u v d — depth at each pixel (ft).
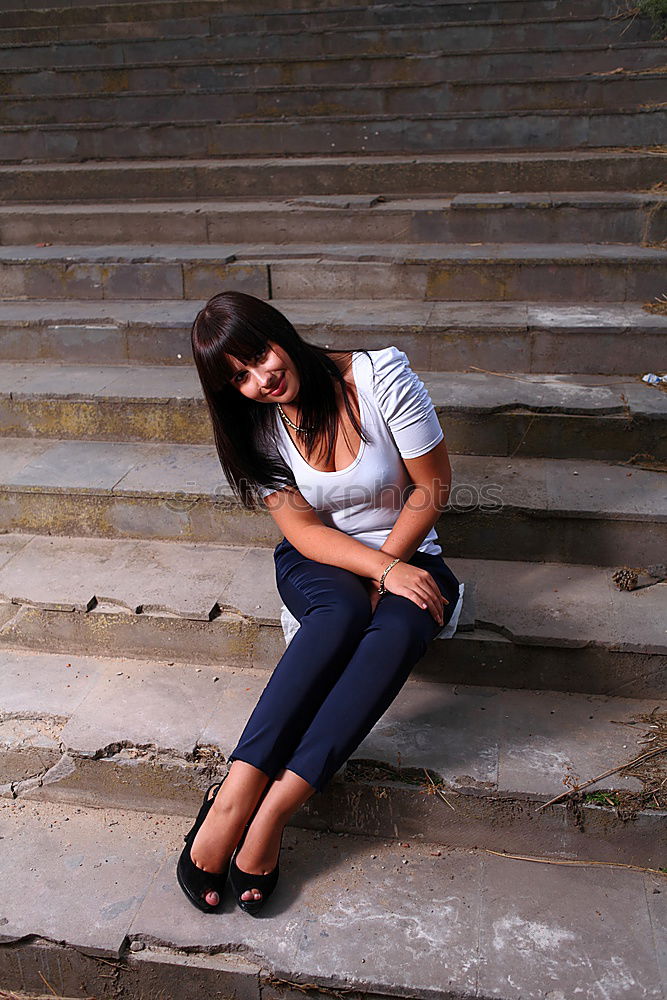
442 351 11.92
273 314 7.18
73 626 9.48
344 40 17.71
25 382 12.12
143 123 16.87
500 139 15.84
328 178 15.55
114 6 19.72
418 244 14.26
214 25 19.04
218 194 15.96
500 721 8.34
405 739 8.10
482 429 10.65
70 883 7.52
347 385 7.54
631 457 10.45
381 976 6.63
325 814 7.95
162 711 8.61
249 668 9.29
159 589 9.49
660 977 6.56
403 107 16.51
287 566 8.01
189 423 11.48
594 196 14.16
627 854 7.57
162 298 13.94
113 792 8.32
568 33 16.75
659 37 16.29
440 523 9.83
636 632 8.52
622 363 11.57
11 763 8.46
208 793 7.57
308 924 7.06
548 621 8.71
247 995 6.88
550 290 12.89
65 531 10.75
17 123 17.87
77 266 13.94
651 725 8.25
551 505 9.54
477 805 7.63
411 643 7.06
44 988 7.27
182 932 7.00
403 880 7.47
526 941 6.88
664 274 12.52
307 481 7.73
